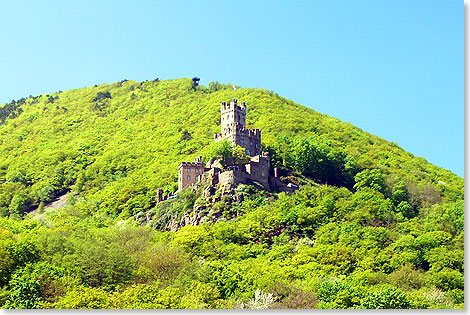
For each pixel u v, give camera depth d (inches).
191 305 5226.4
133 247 6998.0
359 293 5546.3
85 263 5964.6
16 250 5944.9
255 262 6820.9
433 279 6166.3
